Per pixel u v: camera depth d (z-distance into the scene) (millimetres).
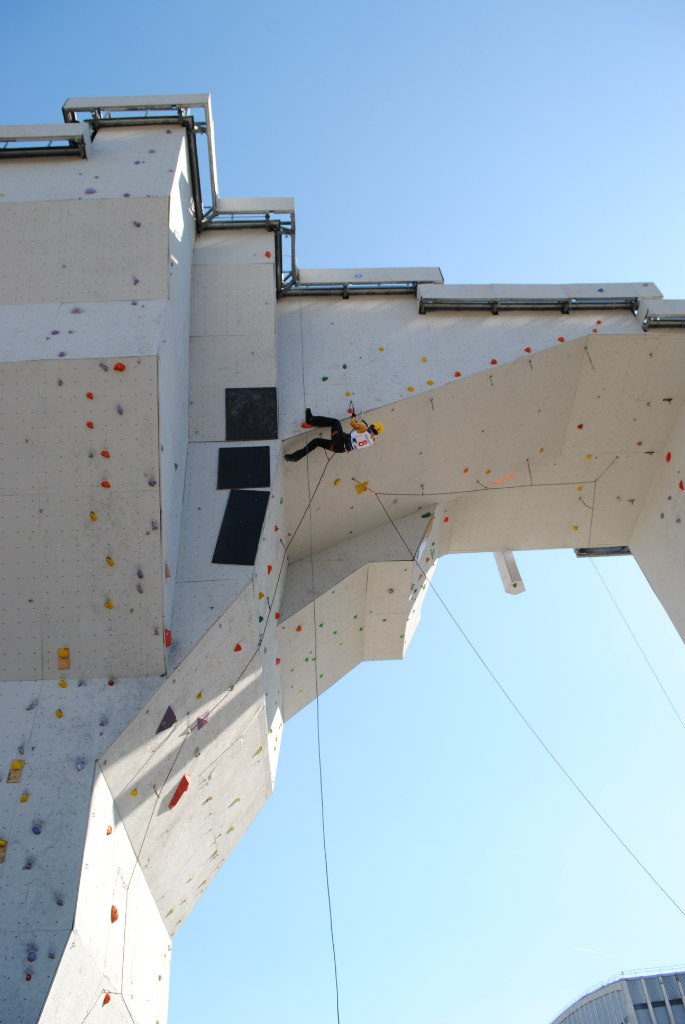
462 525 10828
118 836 6352
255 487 7648
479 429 9109
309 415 8078
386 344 8898
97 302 6945
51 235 7145
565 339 8867
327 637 9461
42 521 6480
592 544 11359
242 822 8586
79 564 6535
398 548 9281
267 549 7609
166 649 6551
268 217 9398
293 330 9055
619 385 9305
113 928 6180
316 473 8625
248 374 8312
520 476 10023
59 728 6223
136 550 6539
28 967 5164
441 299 9031
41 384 6352
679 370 9258
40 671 6512
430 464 9227
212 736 7258
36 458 6430
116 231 7191
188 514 7457
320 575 9000
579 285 9219
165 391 6848
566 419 9461
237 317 8641
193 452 7859
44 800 5867
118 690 6438
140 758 6473
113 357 6344
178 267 7871
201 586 7008
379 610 9656
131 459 6477
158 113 8539
